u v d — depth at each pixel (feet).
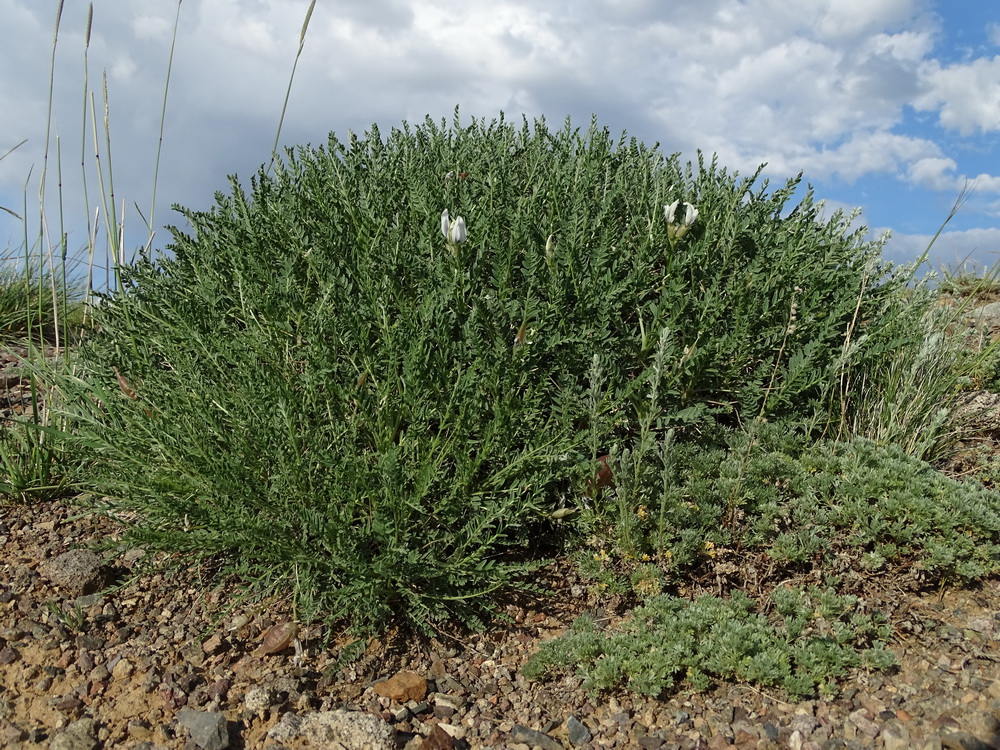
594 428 1.65
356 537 1.52
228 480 1.51
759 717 1.35
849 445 1.86
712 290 1.91
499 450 1.65
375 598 1.50
